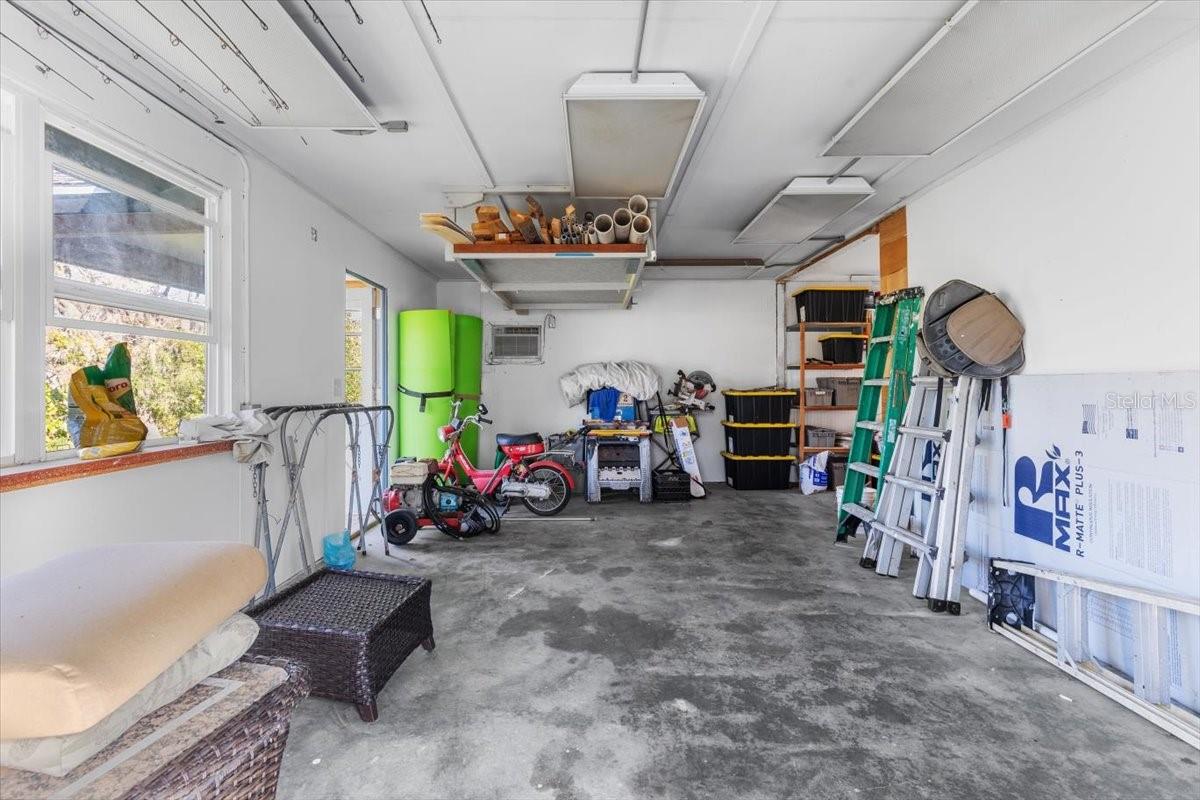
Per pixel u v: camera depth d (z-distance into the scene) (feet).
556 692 6.76
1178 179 6.56
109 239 6.79
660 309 20.81
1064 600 7.34
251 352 9.34
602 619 8.86
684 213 13.41
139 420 6.66
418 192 11.60
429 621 7.80
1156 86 6.78
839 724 6.10
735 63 7.03
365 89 7.60
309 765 5.46
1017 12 5.74
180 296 7.97
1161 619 6.28
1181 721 5.88
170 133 7.54
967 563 10.11
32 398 5.72
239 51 6.24
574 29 6.34
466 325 18.57
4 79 5.41
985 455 9.64
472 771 5.39
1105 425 7.37
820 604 9.47
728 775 5.32
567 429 20.43
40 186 5.81
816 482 19.02
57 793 2.33
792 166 10.44
